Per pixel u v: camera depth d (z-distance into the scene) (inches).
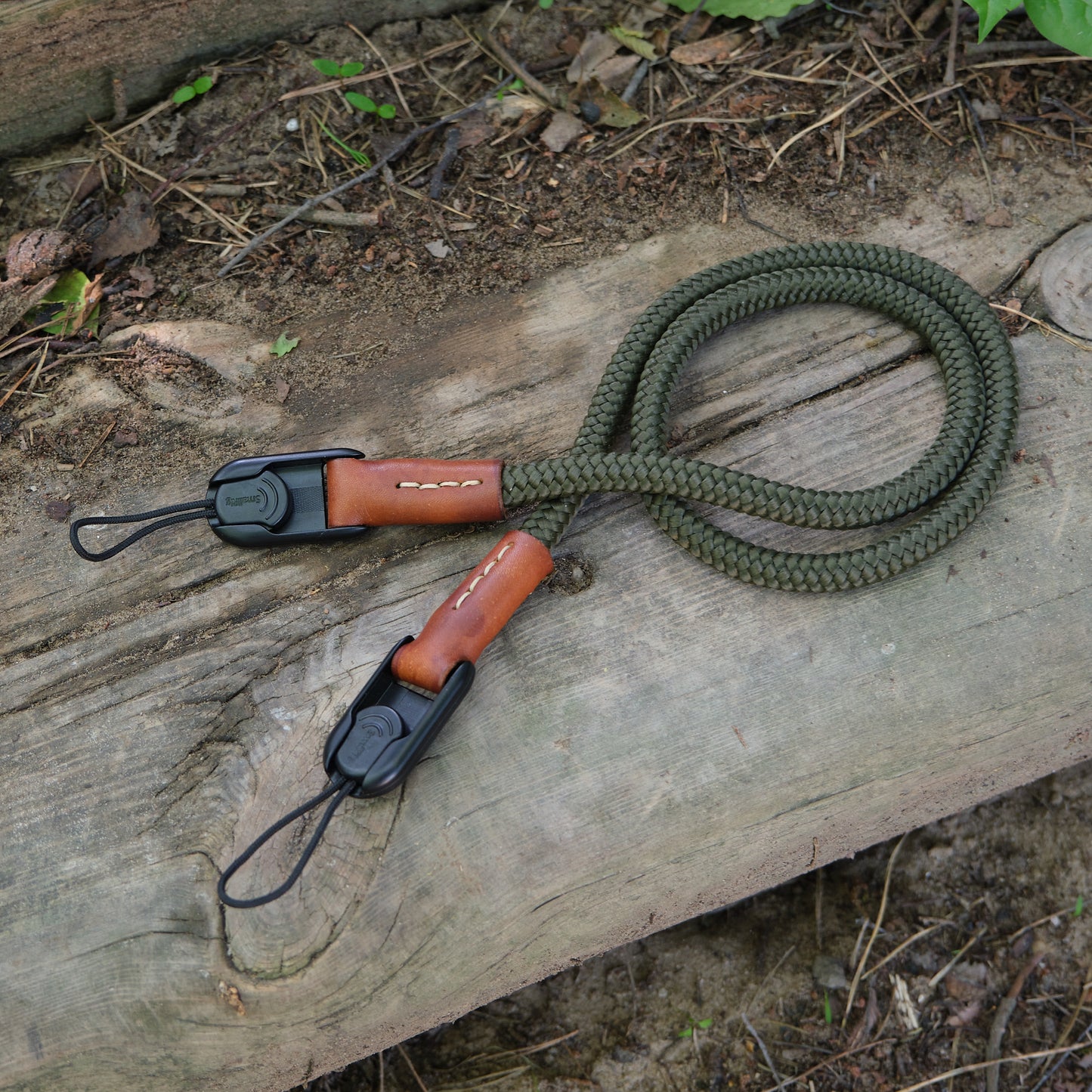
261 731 19.1
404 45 23.3
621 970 21.6
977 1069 21.1
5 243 22.1
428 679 18.4
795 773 19.0
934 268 20.5
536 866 18.7
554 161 22.4
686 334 20.1
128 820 18.8
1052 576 19.5
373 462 19.3
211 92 22.8
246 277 21.7
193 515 19.2
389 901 18.5
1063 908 21.7
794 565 19.2
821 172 22.1
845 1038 21.3
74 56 22.0
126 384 21.0
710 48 23.0
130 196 22.2
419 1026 18.9
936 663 19.3
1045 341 20.7
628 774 18.9
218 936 18.4
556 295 21.4
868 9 23.0
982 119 22.3
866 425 20.3
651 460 19.2
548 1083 21.0
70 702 19.3
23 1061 18.3
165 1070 18.4
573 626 19.4
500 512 19.3
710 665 19.2
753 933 21.8
